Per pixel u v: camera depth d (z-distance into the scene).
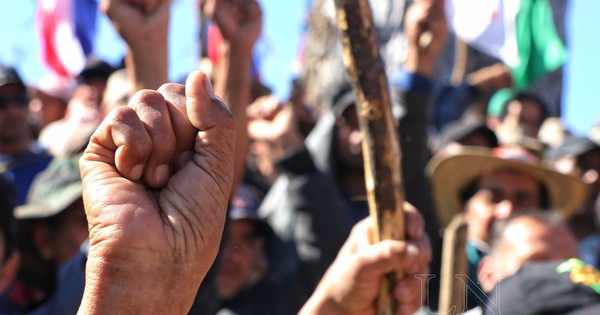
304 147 5.13
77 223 4.46
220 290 4.93
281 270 5.03
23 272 4.42
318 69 8.51
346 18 2.69
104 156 1.74
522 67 7.45
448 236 3.19
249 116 5.95
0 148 5.71
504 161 5.46
